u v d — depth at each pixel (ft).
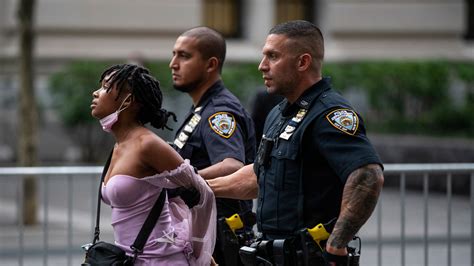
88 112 82.28
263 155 22.59
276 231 22.34
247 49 97.09
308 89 22.26
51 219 57.47
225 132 26.86
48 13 88.43
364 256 48.60
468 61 99.66
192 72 27.68
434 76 83.30
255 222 27.22
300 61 22.21
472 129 80.18
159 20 92.17
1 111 85.92
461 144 71.05
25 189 54.80
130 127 22.27
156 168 21.94
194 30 27.99
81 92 82.12
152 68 83.05
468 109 80.84
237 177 24.91
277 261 21.95
